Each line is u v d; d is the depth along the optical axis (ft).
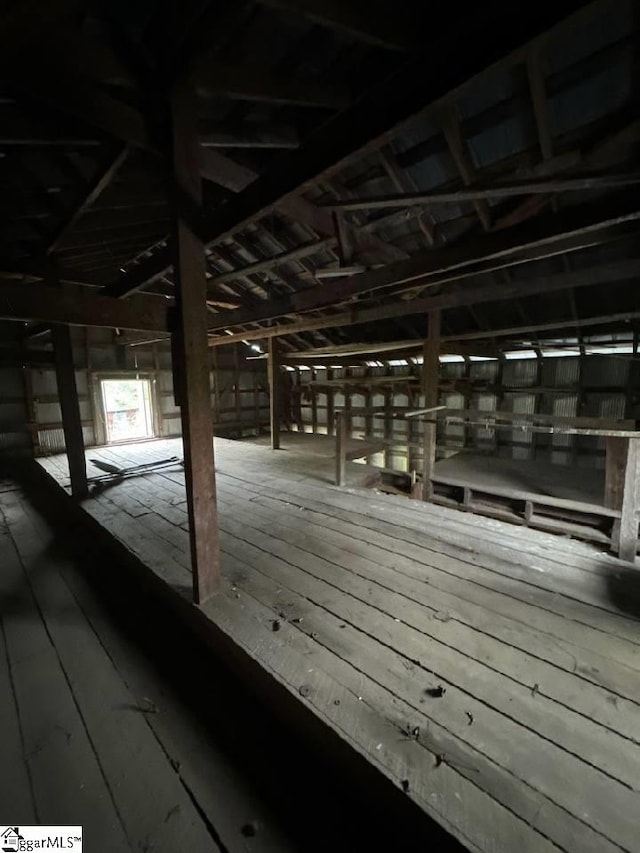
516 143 8.18
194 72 4.69
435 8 3.97
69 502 13.61
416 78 3.60
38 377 21.33
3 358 17.72
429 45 3.48
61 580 9.77
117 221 10.31
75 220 8.98
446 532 9.75
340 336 23.85
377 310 15.37
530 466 17.54
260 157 9.42
